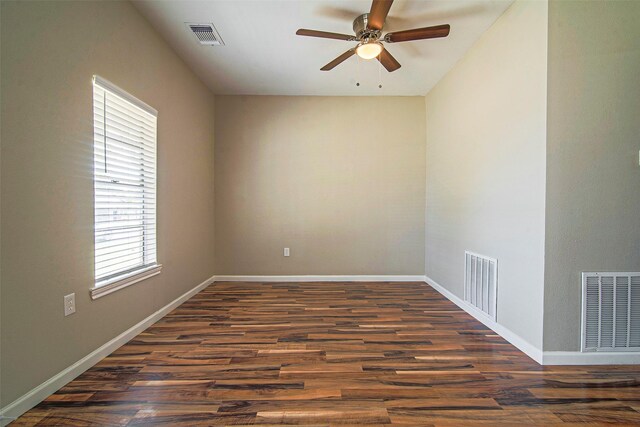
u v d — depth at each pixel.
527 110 2.15
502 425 1.43
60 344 1.70
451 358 2.08
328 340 2.36
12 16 1.43
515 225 2.29
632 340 2.02
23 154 1.48
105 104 2.07
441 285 3.73
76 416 1.47
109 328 2.11
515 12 2.28
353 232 4.31
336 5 2.36
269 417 1.48
